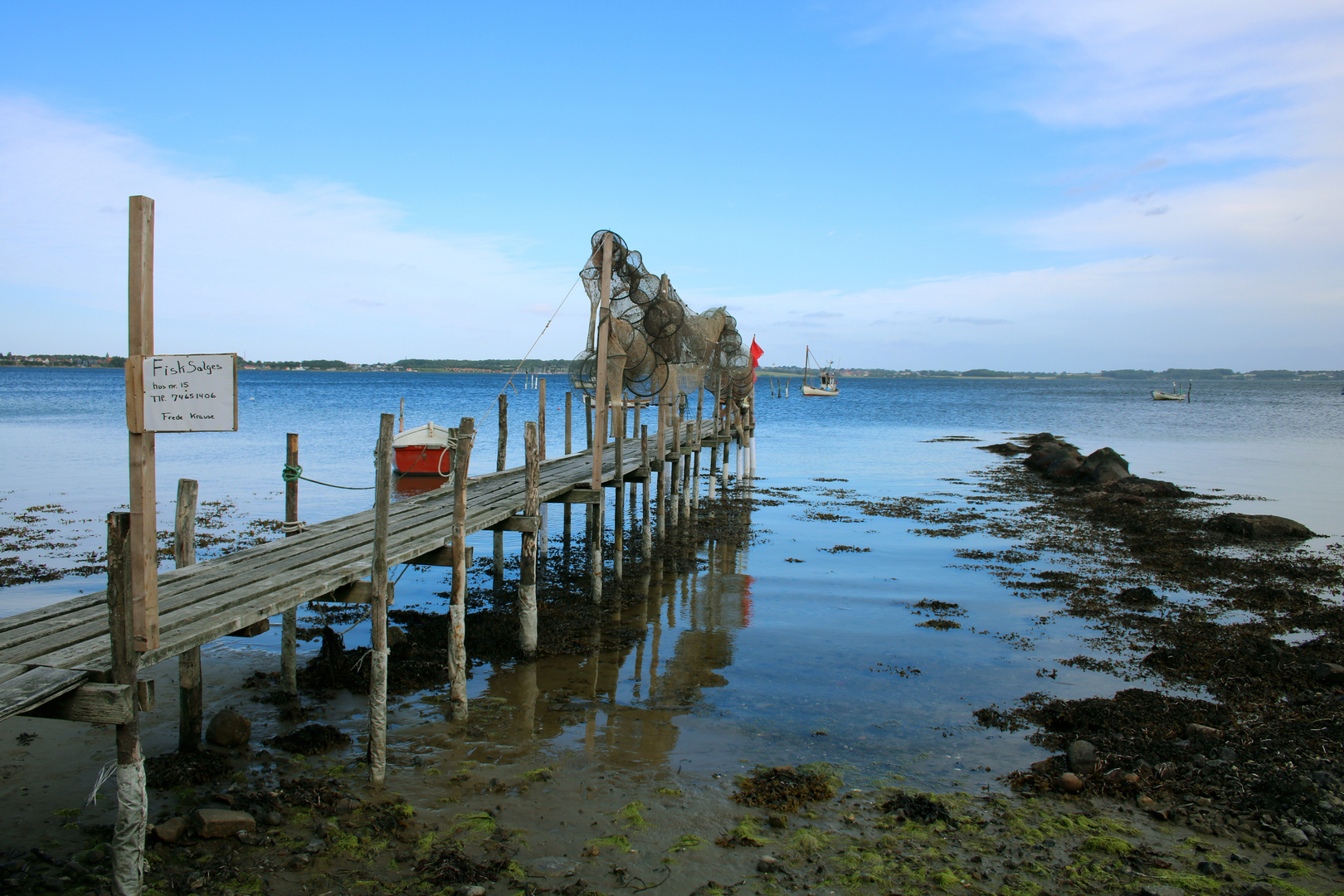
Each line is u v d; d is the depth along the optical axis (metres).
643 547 17.33
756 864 6.60
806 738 9.14
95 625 7.20
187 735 8.23
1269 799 7.65
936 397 126.25
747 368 28.23
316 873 6.32
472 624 12.64
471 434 9.49
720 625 13.41
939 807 7.50
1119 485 28.92
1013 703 10.27
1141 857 6.77
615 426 15.71
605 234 14.67
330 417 55.41
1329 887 6.35
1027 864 6.68
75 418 51.28
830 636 12.86
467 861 6.49
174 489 25.69
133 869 5.79
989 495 28.56
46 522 20.34
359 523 12.22
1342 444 47.31
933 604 14.73
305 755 8.41
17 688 5.49
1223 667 11.39
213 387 5.64
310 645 11.95
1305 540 20.77
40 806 7.19
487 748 8.70
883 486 30.66
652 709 9.92
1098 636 12.98
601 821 7.22
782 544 19.94
